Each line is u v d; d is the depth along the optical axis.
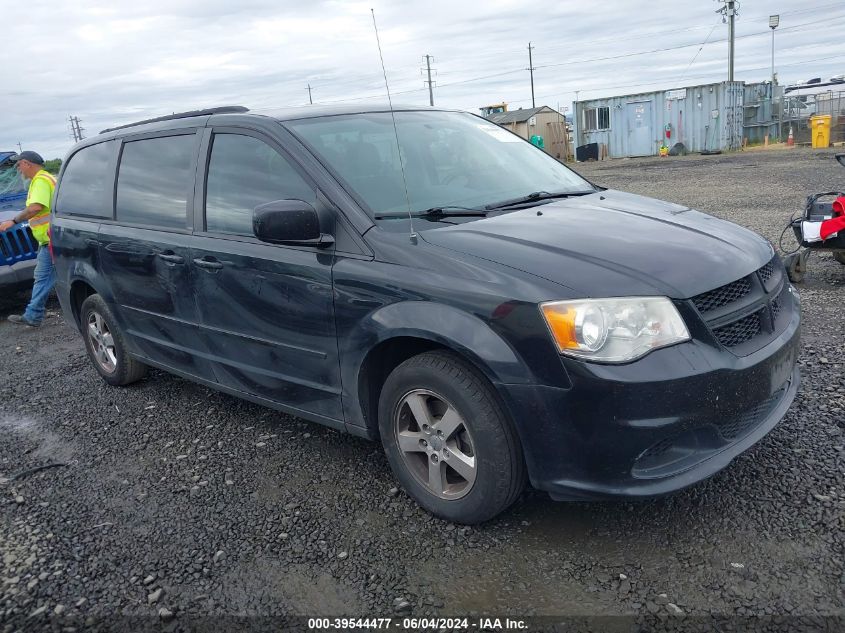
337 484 3.65
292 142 3.65
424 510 3.31
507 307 2.76
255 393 4.01
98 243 4.95
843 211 6.36
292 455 4.04
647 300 2.69
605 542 2.95
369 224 3.29
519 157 4.41
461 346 2.84
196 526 3.38
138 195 4.67
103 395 5.39
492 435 2.88
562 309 2.68
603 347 2.64
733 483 3.28
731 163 23.31
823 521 2.93
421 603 2.70
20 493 3.89
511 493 2.96
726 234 3.38
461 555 2.96
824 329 5.35
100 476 4.02
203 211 4.08
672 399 2.62
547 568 2.82
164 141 4.52
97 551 3.24
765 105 32.84
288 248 3.53
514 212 3.53
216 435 4.42
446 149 4.09
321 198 3.44
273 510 3.46
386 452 3.36
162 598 2.87
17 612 2.85
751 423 2.96
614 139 35.19
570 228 3.23
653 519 3.08
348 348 3.30
